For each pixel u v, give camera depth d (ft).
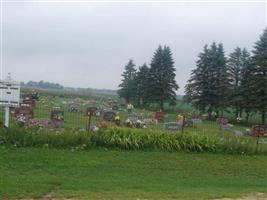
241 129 136.77
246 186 44.50
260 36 207.10
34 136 53.93
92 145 55.62
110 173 46.32
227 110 227.20
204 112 230.48
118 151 55.36
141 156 54.44
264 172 53.62
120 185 40.01
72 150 53.21
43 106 161.68
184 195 36.86
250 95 197.57
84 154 52.34
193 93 232.73
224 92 223.92
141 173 47.75
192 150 59.57
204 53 229.86
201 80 228.43
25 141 52.90
